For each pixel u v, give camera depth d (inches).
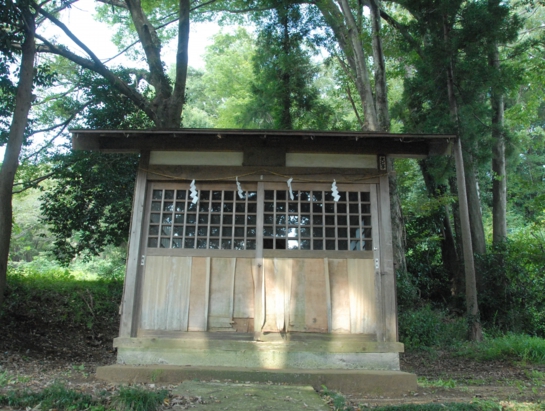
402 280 451.5
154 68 483.2
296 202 243.3
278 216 243.0
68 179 474.3
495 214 592.1
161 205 243.1
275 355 223.6
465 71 490.9
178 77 464.1
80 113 470.3
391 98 753.6
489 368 310.5
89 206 475.8
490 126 512.7
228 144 247.9
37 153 449.4
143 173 246.2
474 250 538.0
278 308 229.6
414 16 531.5
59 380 206.1
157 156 249.6
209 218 241.4
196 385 188.9
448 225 608.7
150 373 208.8
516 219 861.8
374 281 232.5
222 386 187.6
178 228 242.1
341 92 700.0
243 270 234.7
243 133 234.7
